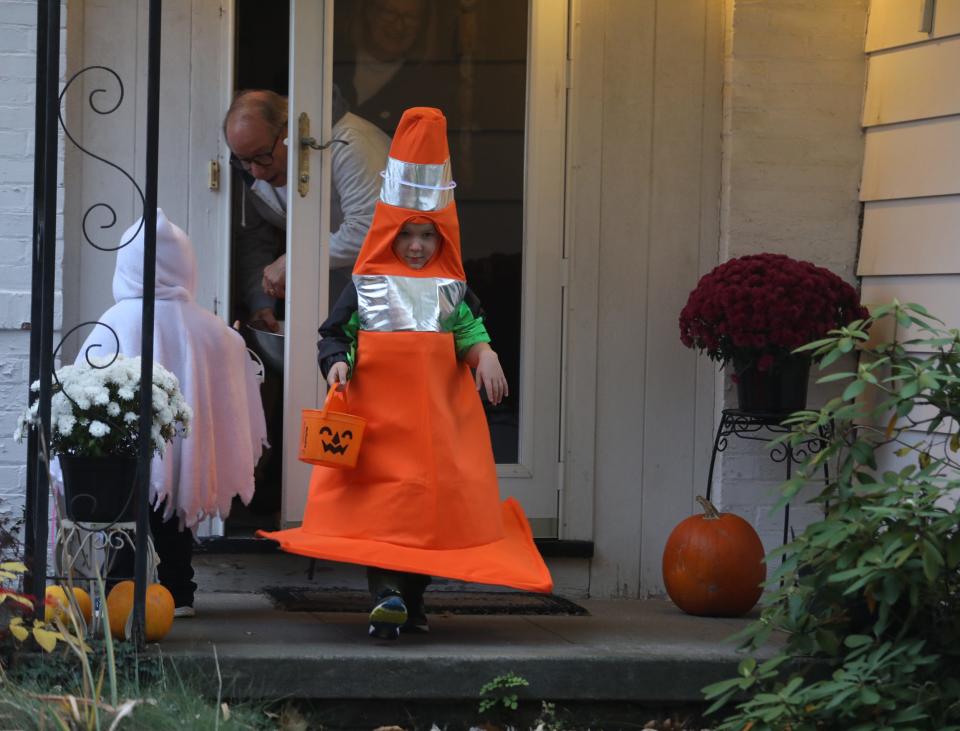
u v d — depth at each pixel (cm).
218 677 885
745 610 1191
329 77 1273
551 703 970
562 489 1314
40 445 908
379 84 1303
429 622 1127
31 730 797
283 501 1262
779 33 1303
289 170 1263
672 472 1328
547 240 1312
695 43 1324
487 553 1027
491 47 1318
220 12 1277
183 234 1087
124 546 1055
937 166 1220
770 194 1304
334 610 1161
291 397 1267
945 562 858
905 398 875
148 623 960
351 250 1285
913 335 1233
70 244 1251
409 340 1037
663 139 1323
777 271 1206
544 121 1310
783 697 852
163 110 1271
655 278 1324
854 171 1312
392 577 1019
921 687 859
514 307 1324
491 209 1322
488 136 1322
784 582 944
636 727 982
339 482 1041
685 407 1328
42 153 1018
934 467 906
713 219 1328
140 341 1057
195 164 1277
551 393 1316
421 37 1310
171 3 1271
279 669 933
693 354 1328
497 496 1059
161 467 1030
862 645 894
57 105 925
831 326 1208
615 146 1318
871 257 1290
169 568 1097
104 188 1260
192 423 1053
